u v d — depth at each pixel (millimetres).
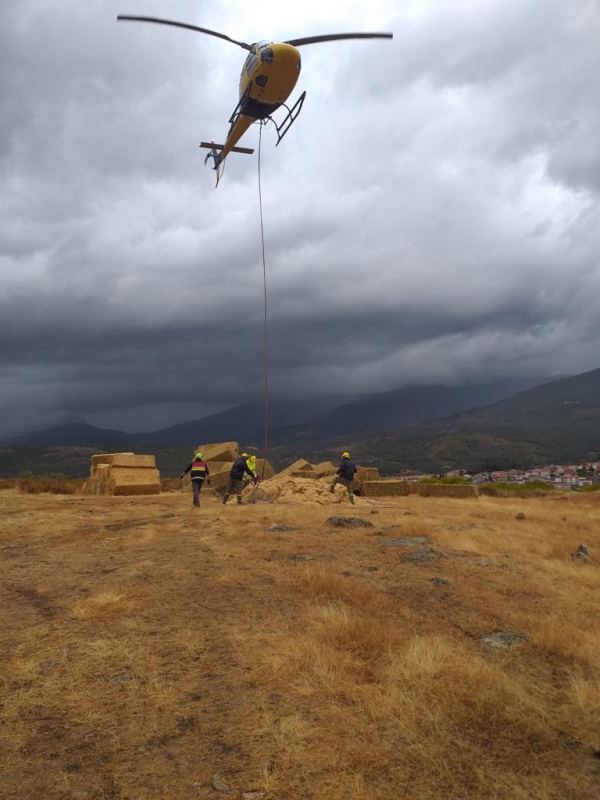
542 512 16156
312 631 4734
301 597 5773
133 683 3824
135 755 2998
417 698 3559
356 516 13195
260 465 23172
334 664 4047
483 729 3252
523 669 4074
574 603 5688
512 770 2854
